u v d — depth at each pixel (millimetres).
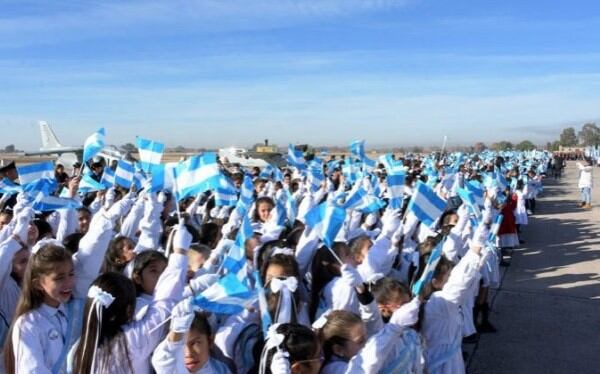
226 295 3549
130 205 7570
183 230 3740
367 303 3863
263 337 3490
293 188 12688
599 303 8797
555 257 12508
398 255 6410
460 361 4516
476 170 23500
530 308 8555
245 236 4301
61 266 3195
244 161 30516
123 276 3160
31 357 2992
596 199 26047
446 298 4391
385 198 10664
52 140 32906
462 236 7117
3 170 9453
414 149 63500
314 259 4684
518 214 15383
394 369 3617
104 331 3006
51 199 6707
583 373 6133
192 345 3062
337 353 3424
